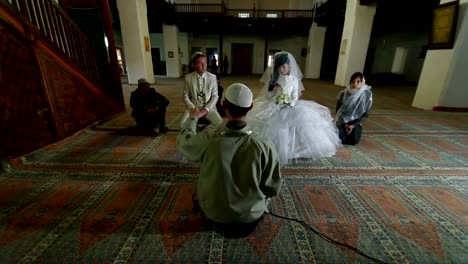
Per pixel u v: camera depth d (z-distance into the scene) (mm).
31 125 2994
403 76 13016
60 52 3506
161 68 18891
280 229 1775
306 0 16844
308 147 2955
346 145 3506
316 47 15328
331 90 9875
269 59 19047
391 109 6117
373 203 2107
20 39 2836
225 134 1313
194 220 1858
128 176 2537
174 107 6188
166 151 3223
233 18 15570
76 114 3859
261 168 1317
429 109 6094
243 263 1476
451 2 5266
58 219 1846
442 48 5668
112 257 1505
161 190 2281
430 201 2137
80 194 2193
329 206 2064
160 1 12820
